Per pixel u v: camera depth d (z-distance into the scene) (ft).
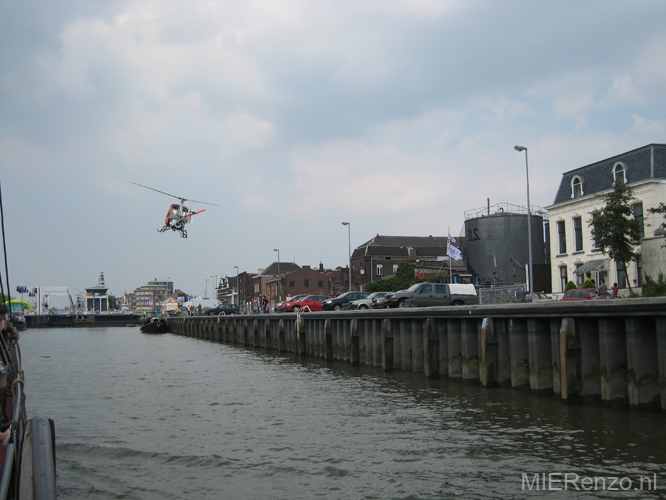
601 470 40.04
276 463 44.65
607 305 54.85
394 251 368.48
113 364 132.57
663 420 50.39
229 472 43.06
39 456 16.06
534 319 65.31
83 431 57.47
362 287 309.22
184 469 44.16
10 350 35.14
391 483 39.27
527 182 144.15
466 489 37.68
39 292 548.72
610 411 55.21
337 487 38.99
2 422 27.73
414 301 133.18
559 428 50.88
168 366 125.39
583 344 58.85
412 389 77.77
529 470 40.75
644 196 147.23
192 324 299.79
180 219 153.28
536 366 64.95
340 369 107.86
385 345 96.48
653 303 50.14
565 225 177.06
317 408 66.80
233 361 135.33
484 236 223.71
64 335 333.01
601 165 166.09
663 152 149.89
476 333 77.25
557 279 179.22
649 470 39.63
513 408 60.49
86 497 38.73
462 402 65.72
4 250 28.94
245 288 531.50
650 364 52.54
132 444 51.49
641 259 132.67
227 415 64.28
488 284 207.41
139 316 538.06
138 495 38.88
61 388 90.07
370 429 54.90
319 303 194.90
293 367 116.88
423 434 52.11
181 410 68.13
